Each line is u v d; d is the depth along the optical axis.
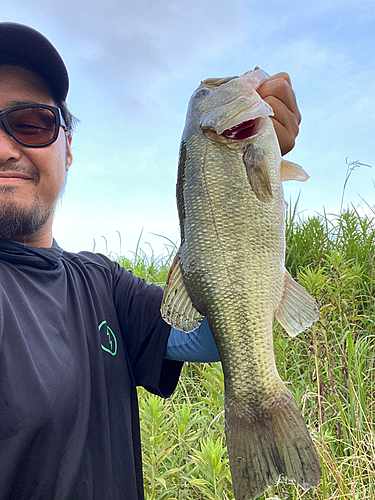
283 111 0.44
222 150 0.43
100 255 0.53
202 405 0.77
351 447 0.66
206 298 0.42
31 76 0.48
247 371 0.40
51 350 0.38
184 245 0.43
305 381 0.83
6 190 0.44
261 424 0.39
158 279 1.20
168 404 0.73
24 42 0.47
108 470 0.38
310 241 1.23
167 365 0.48
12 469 0.33
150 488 0.51
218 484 0.49
